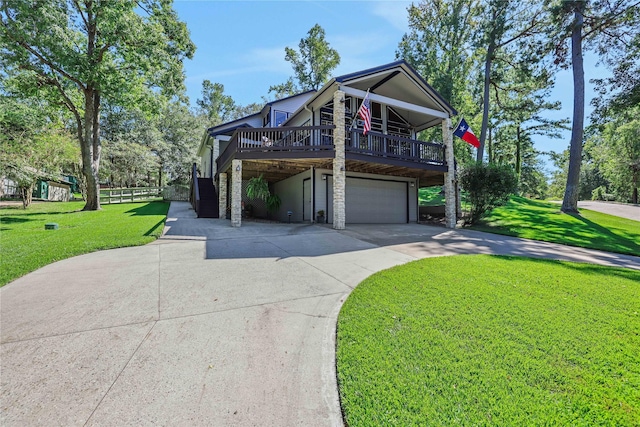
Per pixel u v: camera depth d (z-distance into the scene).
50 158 15.85
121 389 2.21
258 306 3.77
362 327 3.17
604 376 2.38
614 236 10.30
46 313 3.47
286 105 17.20
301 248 7.17
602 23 13.30
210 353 2.71
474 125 23.11
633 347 2.81
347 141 11.16
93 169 14.84
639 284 4.71
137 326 3.20
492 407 2.02
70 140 18.53
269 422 1.92
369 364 2.51
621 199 33.75
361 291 4.26
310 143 12.43
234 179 10.46
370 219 13.91
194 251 6.62
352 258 6.36
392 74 12.07
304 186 13.44
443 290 4.30
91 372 2.41
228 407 2.05
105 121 28.08
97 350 2.73
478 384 2.26
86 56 12.91
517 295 4.12
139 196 21.77
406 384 2.26
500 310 3.61
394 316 3.43
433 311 3.57
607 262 6.62
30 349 2.73
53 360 2.56
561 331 3.10
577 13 13.54
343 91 10.56
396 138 11.75
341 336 2.98
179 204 19.14
